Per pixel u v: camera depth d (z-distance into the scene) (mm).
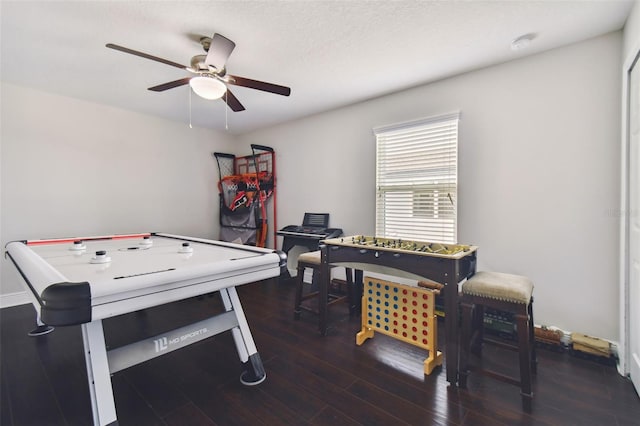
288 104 3600
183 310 3105
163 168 4289
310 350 2254
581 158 2219
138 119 4016
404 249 2094
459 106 2775
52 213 3371
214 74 2078
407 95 3123
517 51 2338
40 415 1572
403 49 2311
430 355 2016
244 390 1778
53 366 2039
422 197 3059
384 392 1756
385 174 3348
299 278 2854
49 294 1021
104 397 1309
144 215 4105
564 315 2309
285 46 2256
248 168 4961
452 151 2857
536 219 2410
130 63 2559
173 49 2299
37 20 1932
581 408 1604
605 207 2139
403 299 2170
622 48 2039
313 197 4066
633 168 1825
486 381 1869
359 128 3553
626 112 1899
